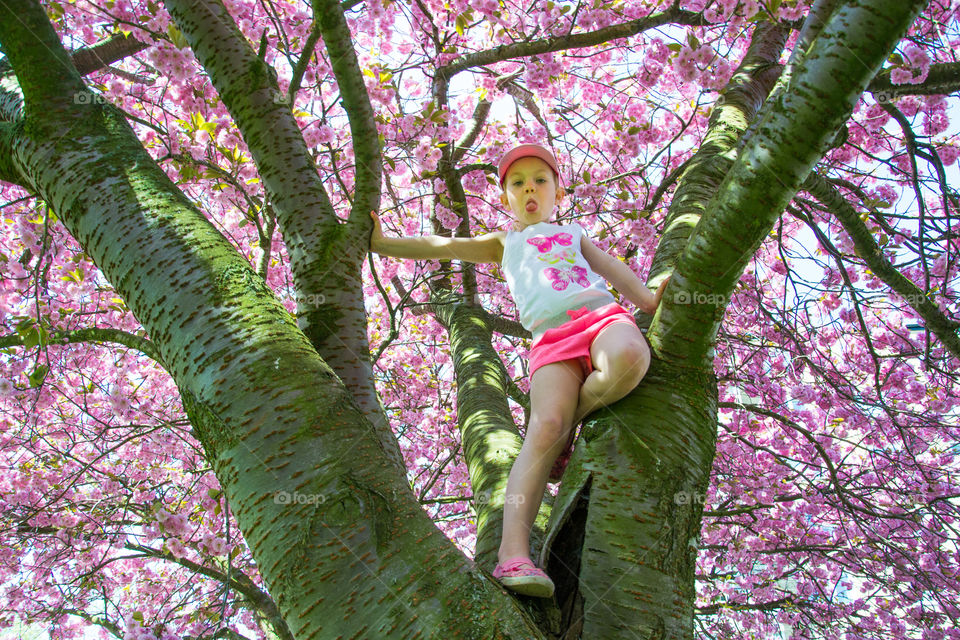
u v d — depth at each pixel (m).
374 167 2.34
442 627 1.31
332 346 2.12
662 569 1.64
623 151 5.19
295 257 2.28
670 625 1.58
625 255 4.86
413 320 6.66
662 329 1.92
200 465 5.45
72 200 1.77
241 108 2.41
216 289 1.62
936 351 5.70
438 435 6.68
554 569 1.70
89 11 4.52
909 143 4.53
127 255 1.67
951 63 4.36
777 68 4.08
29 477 5.46
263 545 1.41
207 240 1.70
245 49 2.45
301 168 2.38
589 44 4.35
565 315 2.11
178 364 1.59
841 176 6.12
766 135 1.67
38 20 1.97
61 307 4.85
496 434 2.79
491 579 1.46
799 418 6.16
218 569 5.49
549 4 4.66
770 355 5.96
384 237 2.42
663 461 1.76
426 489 4.95
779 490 6.12
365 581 1.33
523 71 5.56
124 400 4.87
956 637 6.09
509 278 2.36
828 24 1.61
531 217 2.50
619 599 1.59
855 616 6.54
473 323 4.22
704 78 4.29
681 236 2.54
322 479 1.42
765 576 6.48
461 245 2.50
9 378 4.96
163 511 4.33
